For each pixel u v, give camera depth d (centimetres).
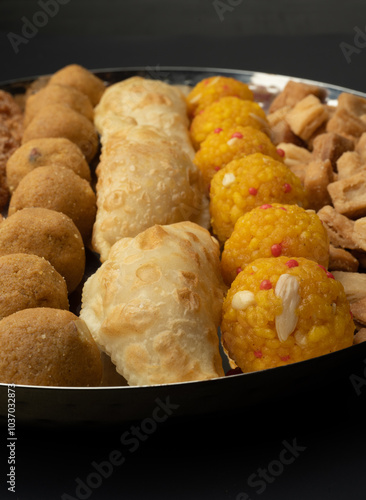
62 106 52
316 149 50
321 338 36
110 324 37
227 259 41
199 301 37
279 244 39
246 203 43
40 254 41
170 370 36
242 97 54
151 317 36
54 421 36
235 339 37
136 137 46
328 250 41
